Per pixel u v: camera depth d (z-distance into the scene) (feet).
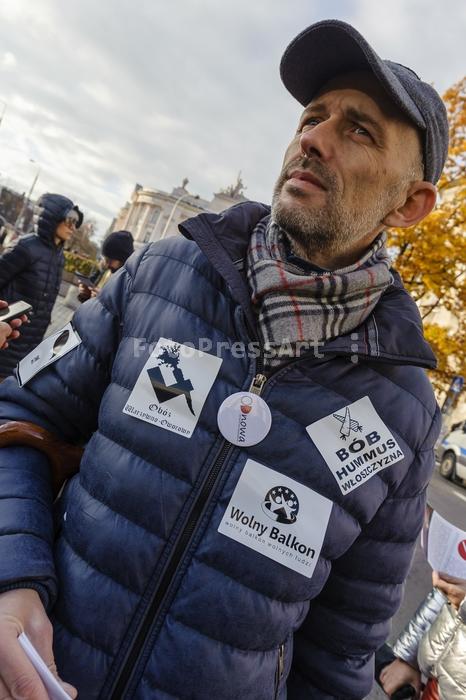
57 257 12.53
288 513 3.41
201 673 3.22
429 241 35.53
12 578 2.95
